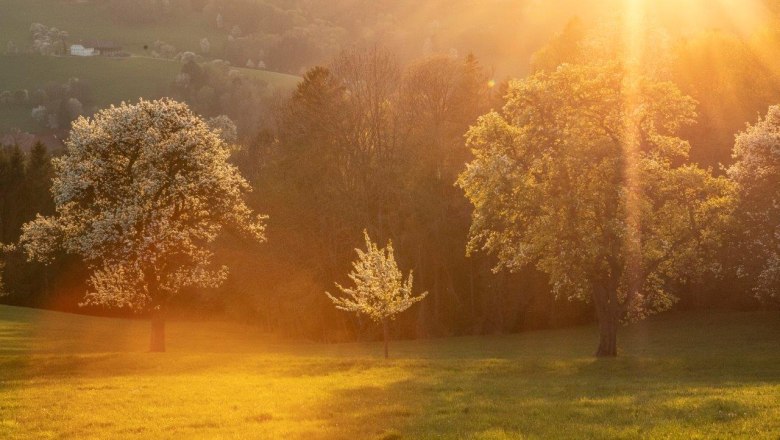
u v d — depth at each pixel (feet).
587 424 67.82
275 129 325.21
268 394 96.99
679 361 125.80
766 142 150.82
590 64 142.61
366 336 260.21
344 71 278.67
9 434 71.82
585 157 130.31
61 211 164.86
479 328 254.68
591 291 147.02
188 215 168.45
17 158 394.11
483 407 80.84
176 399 93.35
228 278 280.72
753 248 159.22
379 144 263.08
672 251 136.46
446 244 253.85
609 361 129.08
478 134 143.02
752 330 196.44
